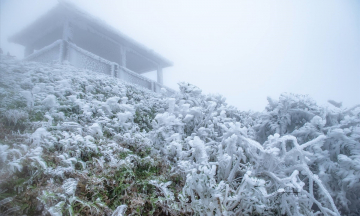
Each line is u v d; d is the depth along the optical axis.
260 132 5.46
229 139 3.80
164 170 3.99
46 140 3.47
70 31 14.27
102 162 3.43
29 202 2.48
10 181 2.60
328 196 3.21
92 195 2.87
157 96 8.71
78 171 3.10
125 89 7.40
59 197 2.55
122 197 3.04
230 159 3.74
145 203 3.14
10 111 3.89
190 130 5.66
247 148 3.86
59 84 5.80
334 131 4.18
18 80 5.24
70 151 3.46
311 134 4.46
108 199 2.99
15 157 2.88
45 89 5.36
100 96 6.25
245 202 3.01
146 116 6.41
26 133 3.62
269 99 5.64
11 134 3.58
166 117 4.98
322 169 3.93
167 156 4.47
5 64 6.02
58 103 4.89
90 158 3.57
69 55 11.55
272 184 3.49
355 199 3.86
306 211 3.33
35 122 3.99
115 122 4.95
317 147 4.15
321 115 4.79
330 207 3.74
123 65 17.89
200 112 5.71
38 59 13.52
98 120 4.85
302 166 3.47
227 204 3.13
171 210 3.09
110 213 2.75
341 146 4.23
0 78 4.99
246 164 3.95
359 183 3.70
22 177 2.76
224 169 3.85
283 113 5.18
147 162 3.98
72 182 2.80
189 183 2.88
